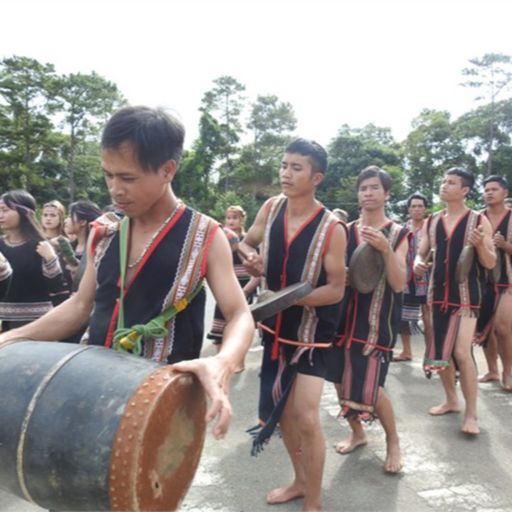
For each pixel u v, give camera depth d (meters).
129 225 1.50
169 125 1.34
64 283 3.93
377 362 3.07
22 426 1.14
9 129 47.66
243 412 4.18
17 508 2.75
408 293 5.59
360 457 3.39
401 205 53.91
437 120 54.53
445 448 3.52
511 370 4.72
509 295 4.66
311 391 2.56
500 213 4.85
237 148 51.75
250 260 2.67
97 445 1.08
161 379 1.14
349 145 54.88
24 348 1.30
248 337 1.37
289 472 3.20
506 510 2.79
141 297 1.43
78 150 52.59
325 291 2.55
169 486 1.18
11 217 3.87
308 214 2.66
